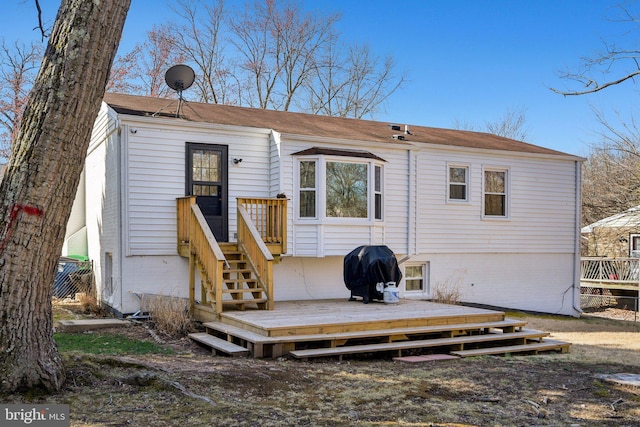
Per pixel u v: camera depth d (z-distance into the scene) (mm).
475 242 15047
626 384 6777
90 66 4867
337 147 12664
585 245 28266
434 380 6773
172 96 26375
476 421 5199
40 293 4934
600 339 11500
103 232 12461
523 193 15875
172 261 11406
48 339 5035
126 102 12977
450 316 9383
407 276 14188
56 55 4828
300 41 28812
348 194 12453
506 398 6078
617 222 24812
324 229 12094
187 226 11008
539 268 16094
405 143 13680
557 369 7762
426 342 8594
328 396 5773
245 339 7812
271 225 11438
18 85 21141
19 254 4777
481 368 7641
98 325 9977
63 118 4785
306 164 12266
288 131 12484
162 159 11344
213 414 4855
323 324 8281
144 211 11133
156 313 10094
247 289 10062
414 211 13828
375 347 8125
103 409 4770
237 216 11398
